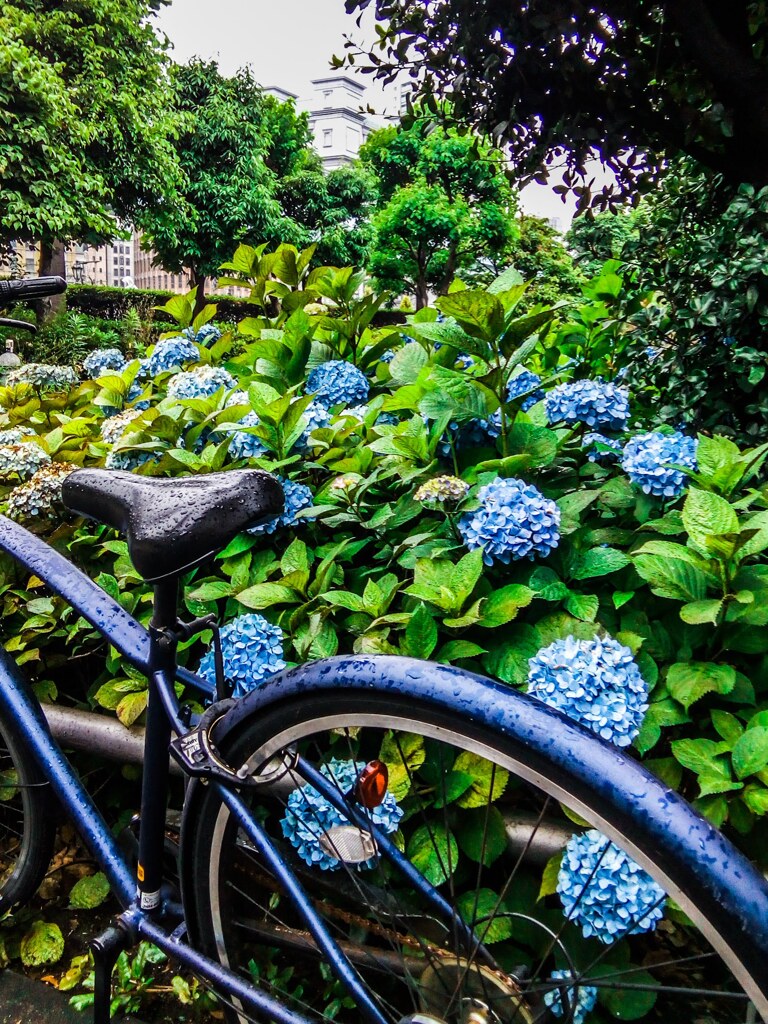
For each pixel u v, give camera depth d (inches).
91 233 570.6
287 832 43.9
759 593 46.0
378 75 95.6
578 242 107.8
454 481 53.1
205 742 35.9
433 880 43.5
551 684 41.1
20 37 515.5
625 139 88.3
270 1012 35.9
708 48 80.3
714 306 77.1
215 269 844.6
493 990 34.9
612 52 86.1
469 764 44.4
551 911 43.6
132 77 588.7
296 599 54.4
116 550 61.1
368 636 50.2
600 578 53.4
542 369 89.7
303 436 65.6
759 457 55.6
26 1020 49.2
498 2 81.4
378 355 85.6
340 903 47.1
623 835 26.1
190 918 41.1
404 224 711.7
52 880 60.6
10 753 52.7
